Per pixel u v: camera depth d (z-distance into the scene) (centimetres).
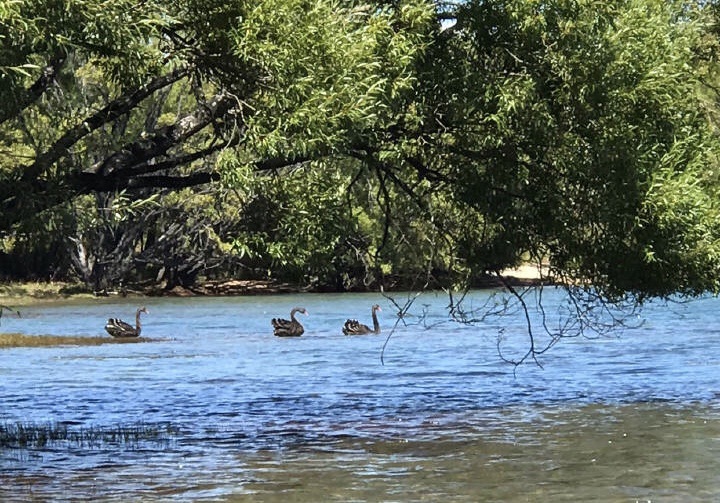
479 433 1941
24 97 1492
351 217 1858
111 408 2372
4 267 8519
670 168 1741
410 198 1997
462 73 1750
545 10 1719
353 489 1469
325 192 1747
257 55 1448
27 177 1560
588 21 1739
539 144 1739
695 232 1798
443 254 1969
